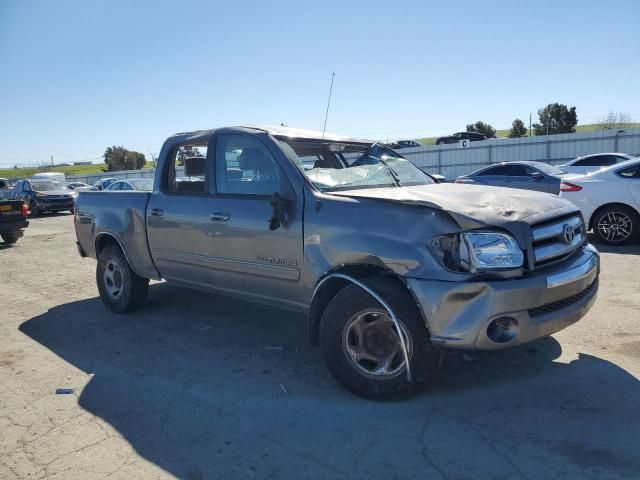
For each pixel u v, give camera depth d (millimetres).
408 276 3336
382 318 3535
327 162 4574
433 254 3303
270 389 3910
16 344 5188
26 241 14164
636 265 7438
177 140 5238
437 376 3943
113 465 3016
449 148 37250
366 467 2895
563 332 4750
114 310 6121
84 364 4582
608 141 32188
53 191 24812
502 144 35469
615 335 4629
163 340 5113
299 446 3135
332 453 3047
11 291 7723
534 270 3357
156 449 3170
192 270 5000
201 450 3141
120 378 4242
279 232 4082
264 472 2893
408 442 3113
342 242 3652
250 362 4461
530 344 4492
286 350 4707
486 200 3641
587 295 3721
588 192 9258
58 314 6254
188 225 4867
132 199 5641
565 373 3916
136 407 3723
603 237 9242
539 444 3031
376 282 3490
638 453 2908
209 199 4723
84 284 8039
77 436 3355
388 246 3439
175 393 3922
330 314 3682
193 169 4992
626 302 5586
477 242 3242
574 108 56281
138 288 5969
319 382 3996
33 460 3094
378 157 4973
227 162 4656
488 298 3174
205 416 3549
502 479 2740
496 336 3256
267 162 4336
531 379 3840
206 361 4527
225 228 4496
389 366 3545
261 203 4289
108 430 3418
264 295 4387
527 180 14047
